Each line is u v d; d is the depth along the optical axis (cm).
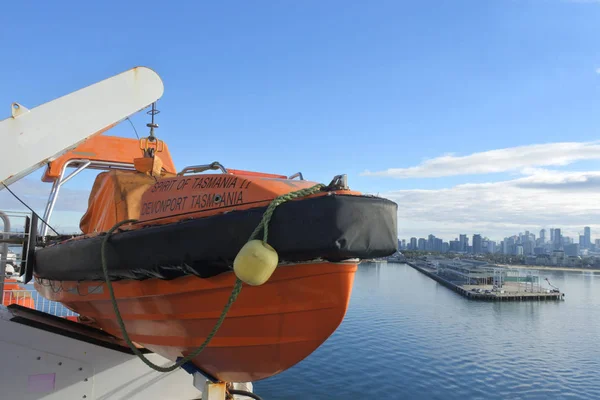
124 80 424
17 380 471
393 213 308
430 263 16450
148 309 410
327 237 277
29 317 534
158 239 346
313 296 322
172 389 541
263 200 317
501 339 4166
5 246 570
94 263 404
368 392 2558
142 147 626
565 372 3162
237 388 602
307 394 2469
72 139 397
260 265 274
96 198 545
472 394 2648
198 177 371
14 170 372
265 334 352
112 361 520
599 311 6241
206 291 356
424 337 4106
